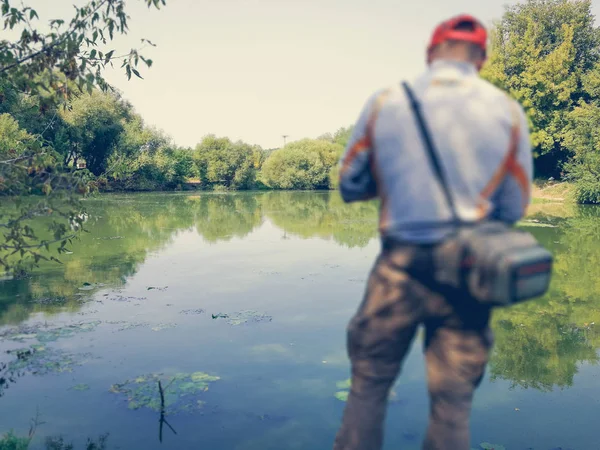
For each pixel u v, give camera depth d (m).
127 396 3.82
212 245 11.46
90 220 16.53
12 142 4.87
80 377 4.18
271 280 7.84
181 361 4.54
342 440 1.70
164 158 39.53
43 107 4.12
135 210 20.95
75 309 6.23
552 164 28.34
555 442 3.13
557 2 32.66
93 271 8.45
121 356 4.66
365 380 1.64
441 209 1.39
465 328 1.52
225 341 5.07
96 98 32.84
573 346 4.98
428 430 1.63
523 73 26.47
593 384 4.05
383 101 1.49
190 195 34.00
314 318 5.84
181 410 3.58
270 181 46.81
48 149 4.49
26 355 4.68
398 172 1.44
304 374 4.23
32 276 7.94
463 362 1.53
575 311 6.20
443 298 1.47
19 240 4.14
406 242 1.45
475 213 1.40
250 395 3.83
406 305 1.50
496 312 6.20
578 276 8.08
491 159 1.41
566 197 23.86
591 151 23.06
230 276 8.14
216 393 3.86
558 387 3.99
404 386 3.89
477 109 1.43
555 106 27.52
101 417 3.49
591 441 3.14
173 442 3.15
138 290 7.18
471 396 1.58
